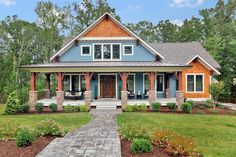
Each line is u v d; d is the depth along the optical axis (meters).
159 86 27.38
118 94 26.33
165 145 9.60
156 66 22.03
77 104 22.52
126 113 20.00
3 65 36.03
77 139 10.94
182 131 13.58
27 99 27.17
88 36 26.31
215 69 27.48
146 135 10.54
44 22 49.84
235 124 15.81
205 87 27.58
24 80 44.00
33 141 10.16
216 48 32.94
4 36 48.12
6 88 32.41
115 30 26.34
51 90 31.47
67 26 50.62
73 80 26.58
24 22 49.66
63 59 26.41
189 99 26.72
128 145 10.01
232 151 9.95
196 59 27.64
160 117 18.08
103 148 9.48
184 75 27.58
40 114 20.05
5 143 10.23
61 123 15.98
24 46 49.16
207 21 51.53
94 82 26.39
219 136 12.55
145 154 8.95
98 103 23.08
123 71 22.16
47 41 49.84
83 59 26.34
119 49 26.34
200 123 16.02
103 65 22.22
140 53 26.39
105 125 14.90
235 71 32.03
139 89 26.58
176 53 30.42
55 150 9.19
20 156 8.65
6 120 16.95
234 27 39.50
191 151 8.94
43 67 21.98
